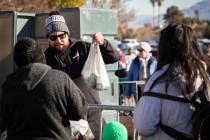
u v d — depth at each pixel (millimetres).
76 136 5520
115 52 7191
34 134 4684
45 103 4676
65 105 4762
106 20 9836
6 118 4891
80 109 4809
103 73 6961
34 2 21422
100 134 6668
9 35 9680
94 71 6906
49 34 6805
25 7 21141
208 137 4246
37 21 9820
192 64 4410
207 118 4242
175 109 4387
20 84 4766
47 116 4672
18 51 4852
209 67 4535
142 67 14047
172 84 4406
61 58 6875
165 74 4434
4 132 5008
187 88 4371
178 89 4395
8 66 9633
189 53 4430
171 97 4391
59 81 4754
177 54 4445
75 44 6938
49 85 4711
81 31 9375
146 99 4441
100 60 6961
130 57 19719
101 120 6699
